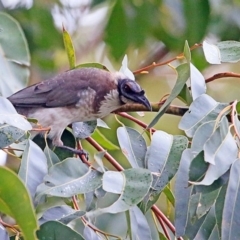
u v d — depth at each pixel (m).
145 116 14.27
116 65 15.45
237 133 8.30
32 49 15.12
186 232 8.79
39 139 10.38
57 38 15.12
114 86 11.23
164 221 9.12
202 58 14.76
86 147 13.16
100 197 8.82
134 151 9.27
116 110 11.38
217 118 8.27
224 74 9.58
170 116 14.50
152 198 8.56
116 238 9.25
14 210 6.71
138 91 11.17
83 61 15.67
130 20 14.76
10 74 10.66
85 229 8.26
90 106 11.22
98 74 11.37
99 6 15.16
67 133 10.91
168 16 14.62
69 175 8.00
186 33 14.62
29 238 6.73
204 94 8.78
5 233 7.25
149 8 14.61
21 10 14.88
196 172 8.02
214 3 14.70
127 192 7.77
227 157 8.02
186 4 14.47
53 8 15.02
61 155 10.47
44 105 11.13
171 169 8.73
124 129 9.35
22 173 7.81
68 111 11.13
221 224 8.16
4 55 10.64
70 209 8.10
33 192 7.77
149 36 14.80
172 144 8.90
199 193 8.23
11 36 10.70
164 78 15.70
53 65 15.31
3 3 14.77
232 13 14.76
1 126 8.07
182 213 8.28
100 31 15.53
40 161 7.97
